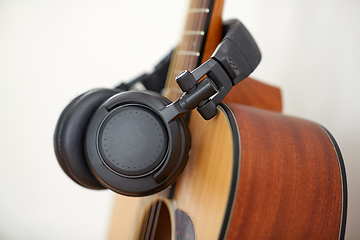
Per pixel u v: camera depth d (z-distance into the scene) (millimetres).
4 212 1077
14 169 1090
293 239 348
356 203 555
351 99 583
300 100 665
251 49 349
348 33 595
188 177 391
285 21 700
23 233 1070
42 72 1070
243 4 775
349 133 580
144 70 1007
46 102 1078
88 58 1050
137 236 493
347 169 576
